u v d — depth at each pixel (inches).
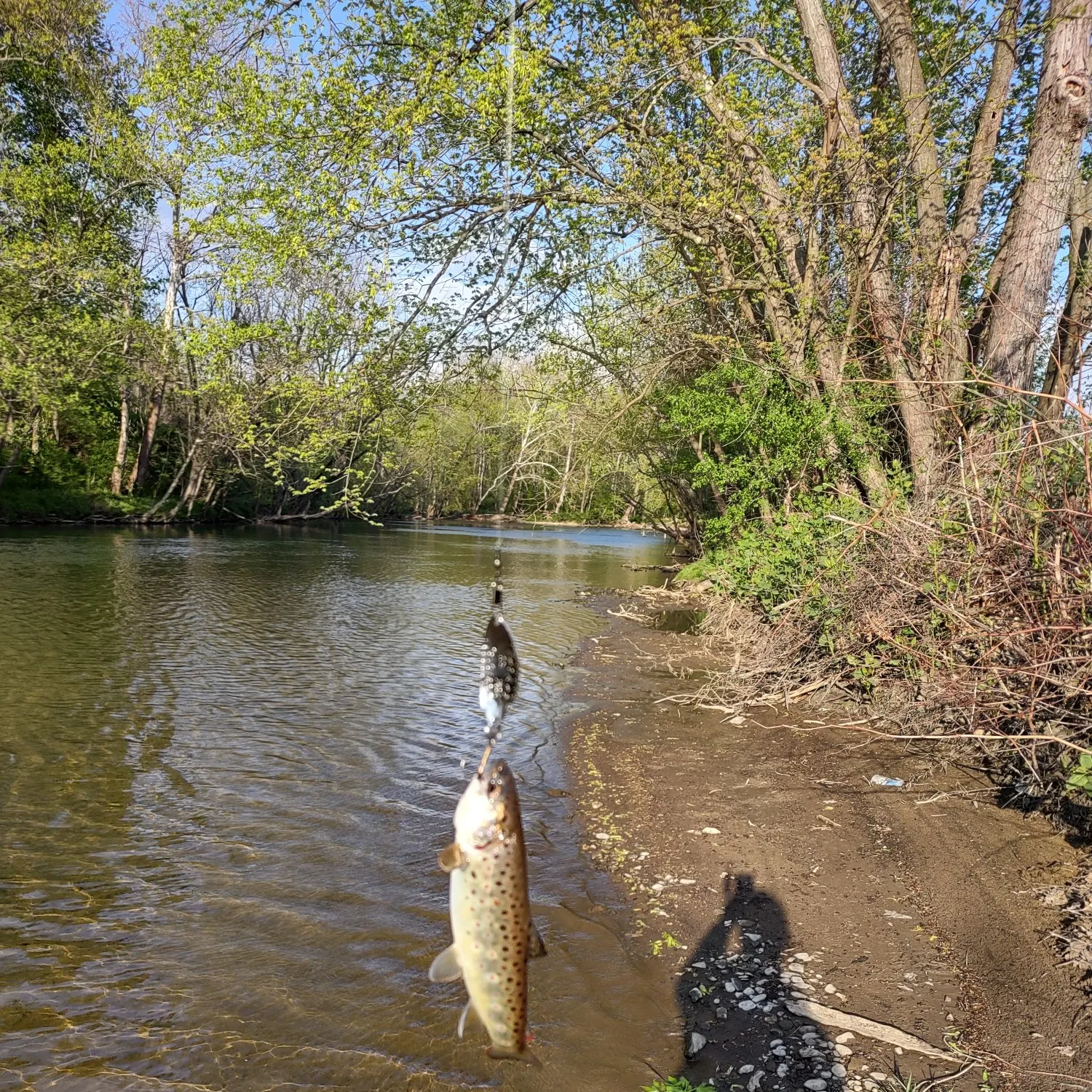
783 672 463.2
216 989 199.3
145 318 1398.9
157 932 224.1
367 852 275.7
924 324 495.8
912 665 374.0
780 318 594.9
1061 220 473.1
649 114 551.5
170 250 1302.9
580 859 275.3
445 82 467.2
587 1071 172.2
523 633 706.8
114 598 760.3
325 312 517.7
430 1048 179.5
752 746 379.6
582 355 764.6
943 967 200.7
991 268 536.7
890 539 388.5
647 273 684.7
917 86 510.0
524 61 464.8
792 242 560.7
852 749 360.8
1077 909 215.5
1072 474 311.6
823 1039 177.8
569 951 217.9
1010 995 187.2
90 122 1316.4
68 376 1232.2
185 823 295.3
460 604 857.5
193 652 567.5
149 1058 175.2
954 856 254.1
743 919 229.3
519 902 78.4
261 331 517.0
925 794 304.7
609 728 424.2
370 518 552.7
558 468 2461.9
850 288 550.3
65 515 1574.8
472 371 623.2
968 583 339.0
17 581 832.9
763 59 552.1
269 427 547.2
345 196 489.7
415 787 338.3
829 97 516.7
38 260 1153.4
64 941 218.7
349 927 228.7
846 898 236.5
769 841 277.7
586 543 1882.4
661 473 1035.3
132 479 1784.0
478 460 2738.7
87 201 1321.4
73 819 295.7
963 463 374.0
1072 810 269.0
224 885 251.3
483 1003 77.9
